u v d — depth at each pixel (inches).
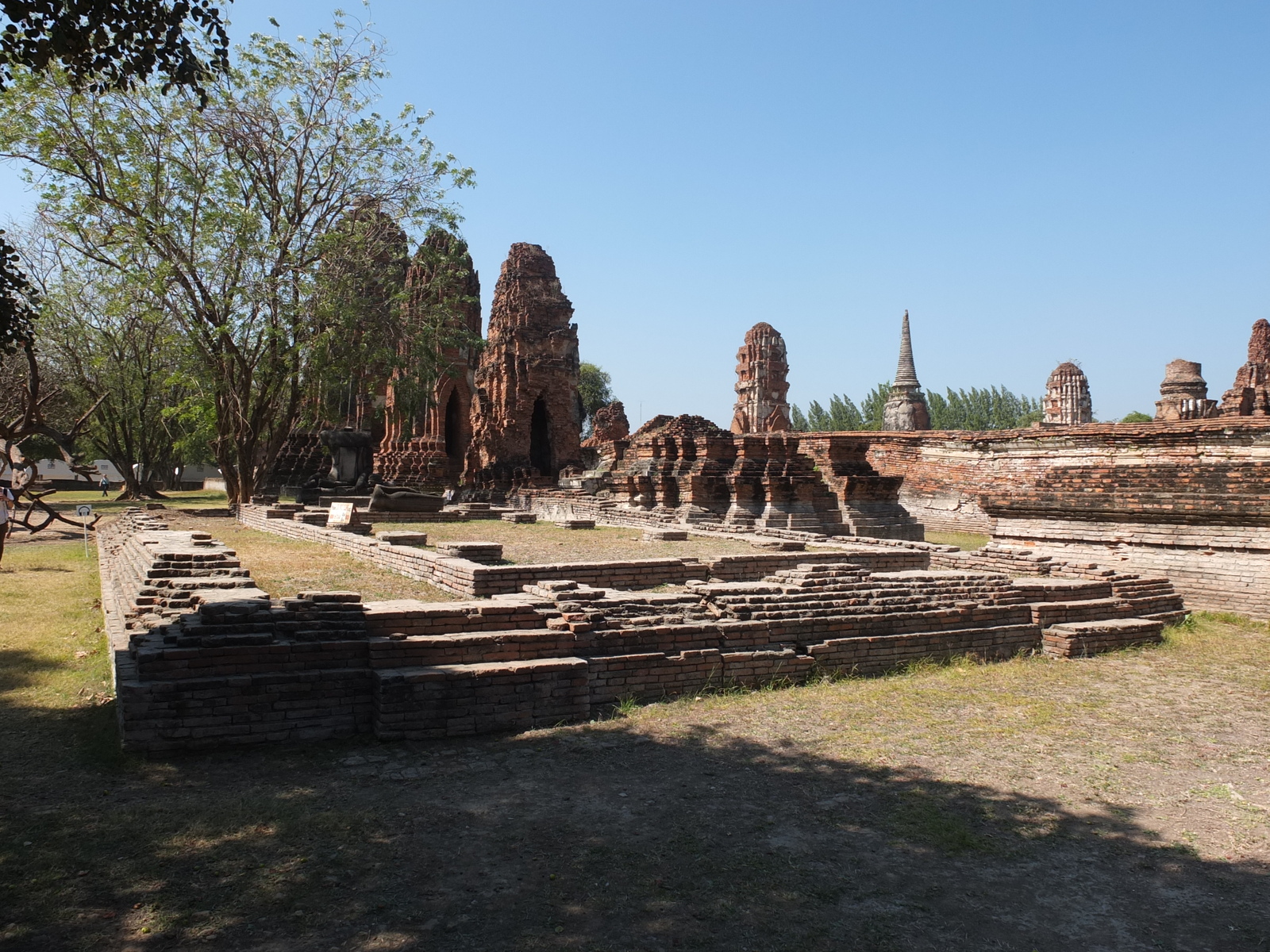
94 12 262.7
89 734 290.0
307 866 206.8
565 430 1392.7
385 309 1133.7
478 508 969.5
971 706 361.7
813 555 550.6
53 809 232.8
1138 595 553.9
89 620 480.4
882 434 1248.8
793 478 884.0
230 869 204.2
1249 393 1195.9
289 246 1098.1
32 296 323.6
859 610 429.4
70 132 976.3
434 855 214.7
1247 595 579.5
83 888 193.8
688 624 379.2
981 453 1111.6
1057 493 698.8
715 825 236.1
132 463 1659.7
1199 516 606.2
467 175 1141.7
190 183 1015.6
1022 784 273.3
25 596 558.3
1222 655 473.4
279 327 1063.0
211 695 277.9
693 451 960.3
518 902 193.2
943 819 243.4
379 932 179.9
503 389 1360.7
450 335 1213.7
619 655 352.5
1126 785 273.7
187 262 1029.2
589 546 655.8
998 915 193.2
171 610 329.1
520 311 1391.5
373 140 1086.4
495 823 234.2
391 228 1157.7
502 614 343.0
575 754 290.2
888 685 392.5
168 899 190.4
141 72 282.7
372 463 1296.8
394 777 265.1
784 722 332.2
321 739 292.8
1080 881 209.8
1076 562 682.8
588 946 176.4
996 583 488.1
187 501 1581.0
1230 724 343.3
